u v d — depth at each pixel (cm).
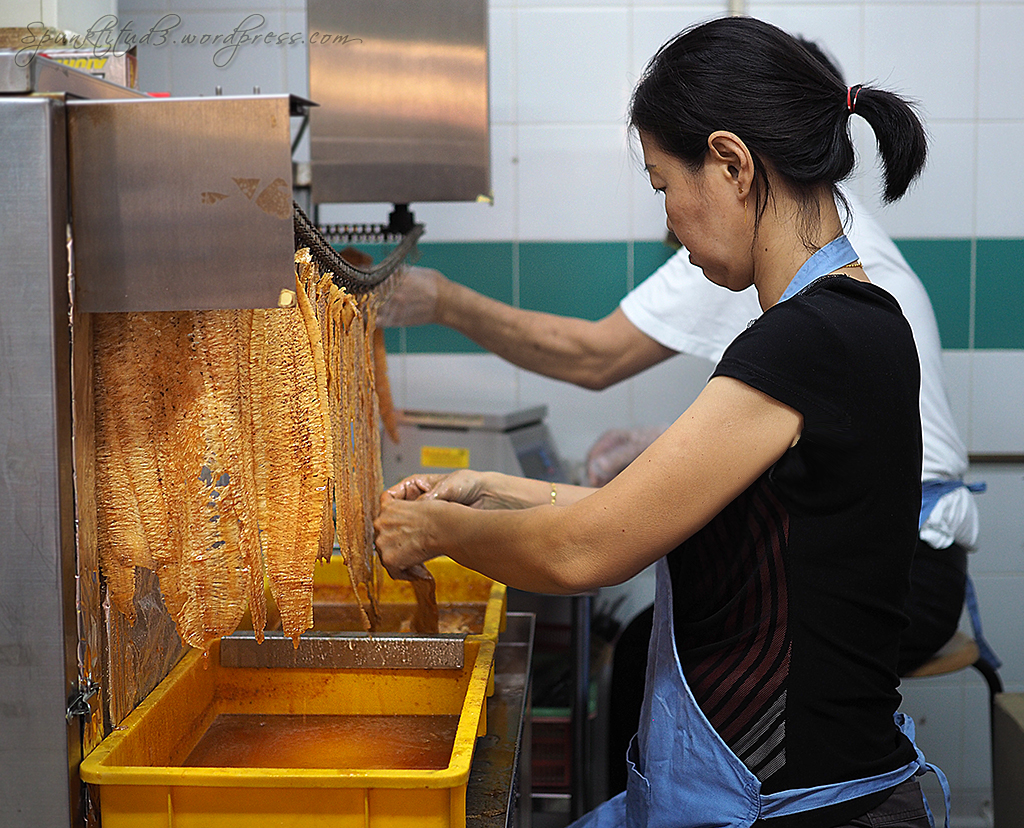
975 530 198
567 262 261
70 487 88
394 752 117
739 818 104
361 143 185
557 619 222
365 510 133
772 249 104
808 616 101
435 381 268
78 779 91
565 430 268
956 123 253
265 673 129
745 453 96
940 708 268
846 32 250
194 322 92
